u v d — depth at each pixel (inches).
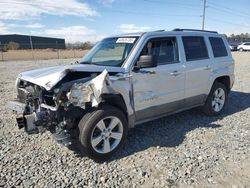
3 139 189.9
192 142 182.5
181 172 143.1
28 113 163.8
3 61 1017.5
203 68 219.8
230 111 259.1
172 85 195.8
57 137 148.9
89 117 150.3
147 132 202.2
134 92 171.2
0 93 345.1
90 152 152.2
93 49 214.4
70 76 153.6
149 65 165.2
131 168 148.8
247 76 494.6
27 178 138.6
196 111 255.3
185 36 211.6
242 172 143.1
